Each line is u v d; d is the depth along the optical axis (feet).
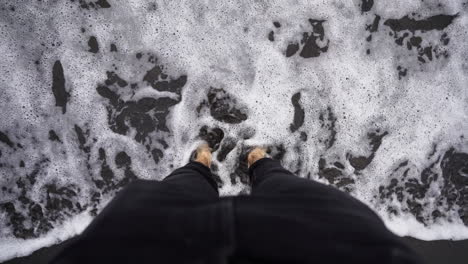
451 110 5.69
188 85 5.61
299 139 5.65
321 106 5.67
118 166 5.60
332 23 5.68
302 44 5.68
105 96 5.59
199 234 2.12
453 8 5.69
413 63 5.71
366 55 5.69
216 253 1.99
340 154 5.67
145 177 5.61
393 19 5.70
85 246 2.14
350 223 2.35
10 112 5.49
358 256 2.04
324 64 5.67
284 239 2.13
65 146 5.56
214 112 5.61
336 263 2.02
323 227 2.26
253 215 2.24
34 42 5.53
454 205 5.63
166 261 2.03
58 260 2.07
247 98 5.62
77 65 5.55
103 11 5.58
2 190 5.48
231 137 5.61
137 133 5.61
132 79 5.60
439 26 5.70
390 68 5.69
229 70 5.62
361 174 5.66
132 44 5.59
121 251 2.11
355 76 5.67
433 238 5.56
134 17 5.58
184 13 5.62
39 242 5.45
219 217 2.21
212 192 3.95
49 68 5.54
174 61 5.61
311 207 2.55
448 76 5.69
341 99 5.67
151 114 5.61
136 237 2.19
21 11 5.53
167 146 5.62
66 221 5.52
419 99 5.69
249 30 5.65
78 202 5.56
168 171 5.62
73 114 5.56
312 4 5.66
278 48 5.66
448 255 5.54
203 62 5.61
